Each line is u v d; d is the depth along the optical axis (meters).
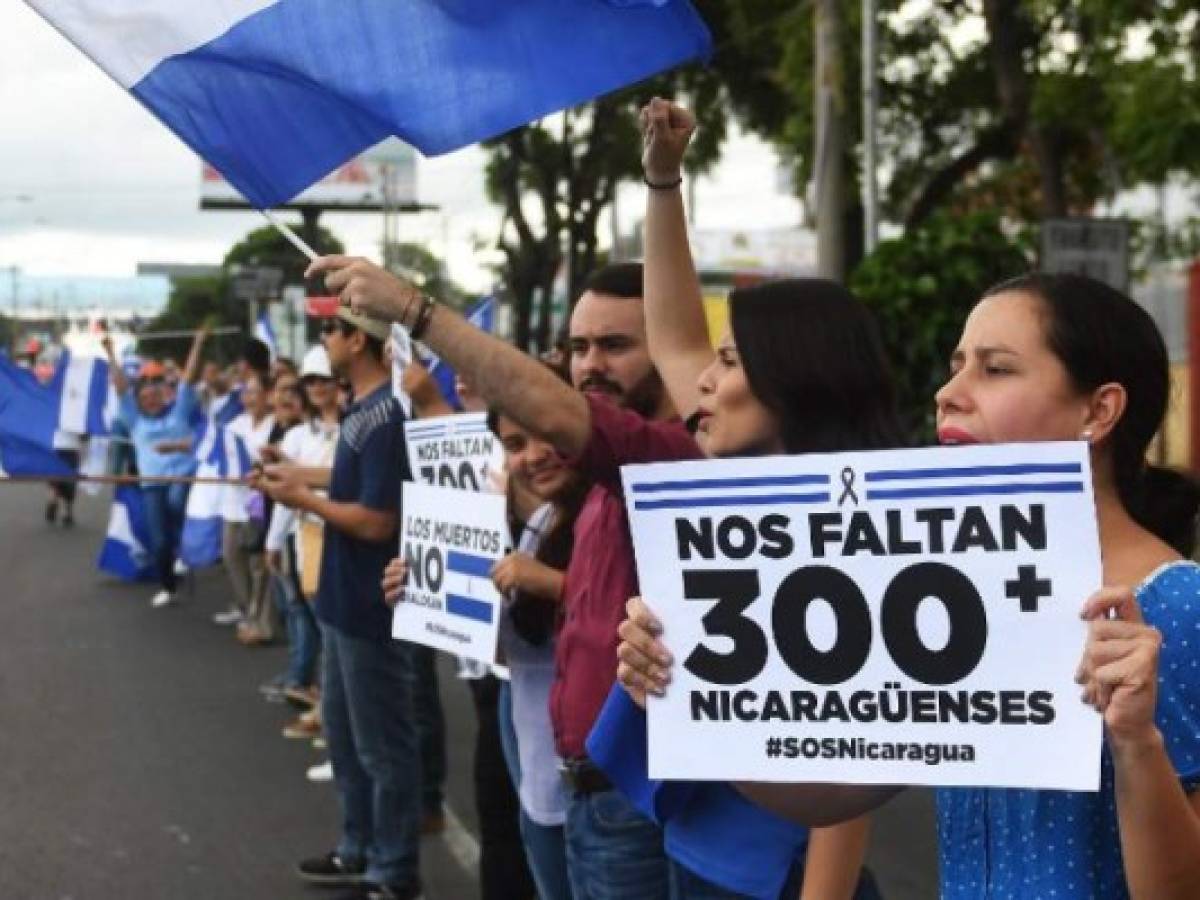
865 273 10.60
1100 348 2.12
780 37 21.33
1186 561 2.08
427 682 6.69
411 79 3.18
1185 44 12.49
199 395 17.50
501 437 4.24
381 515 5.44
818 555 2.18
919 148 22.39
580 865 3.50
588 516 3.54
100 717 9.00
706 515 2.23
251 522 11.39
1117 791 1.93
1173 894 1.90
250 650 11.35
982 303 2.22
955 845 2.22
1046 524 2.06
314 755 8.08
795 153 22.47
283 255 53.66
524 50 3.16
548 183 28.89
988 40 18.28
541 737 4.12
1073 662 2.04
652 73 3.15
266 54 3.16
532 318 30.36
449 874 6.09
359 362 5.80
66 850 6.39
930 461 2.11
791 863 2.85
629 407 3.76
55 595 14.44
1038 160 17.42
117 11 3.13
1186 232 19.72
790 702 2.20
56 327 85.38
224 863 6.22
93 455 12.57
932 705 2.12
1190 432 13.38
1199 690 2.00
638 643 2.26
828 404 2.73
